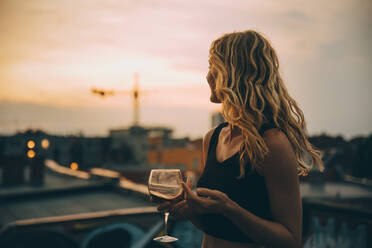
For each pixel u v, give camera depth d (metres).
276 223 1.13
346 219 4.77
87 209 12.71
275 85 1.31
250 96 1.26
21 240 7.06
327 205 4.82
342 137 37.31
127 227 7.20
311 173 24.66
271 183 1.16
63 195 15.51
